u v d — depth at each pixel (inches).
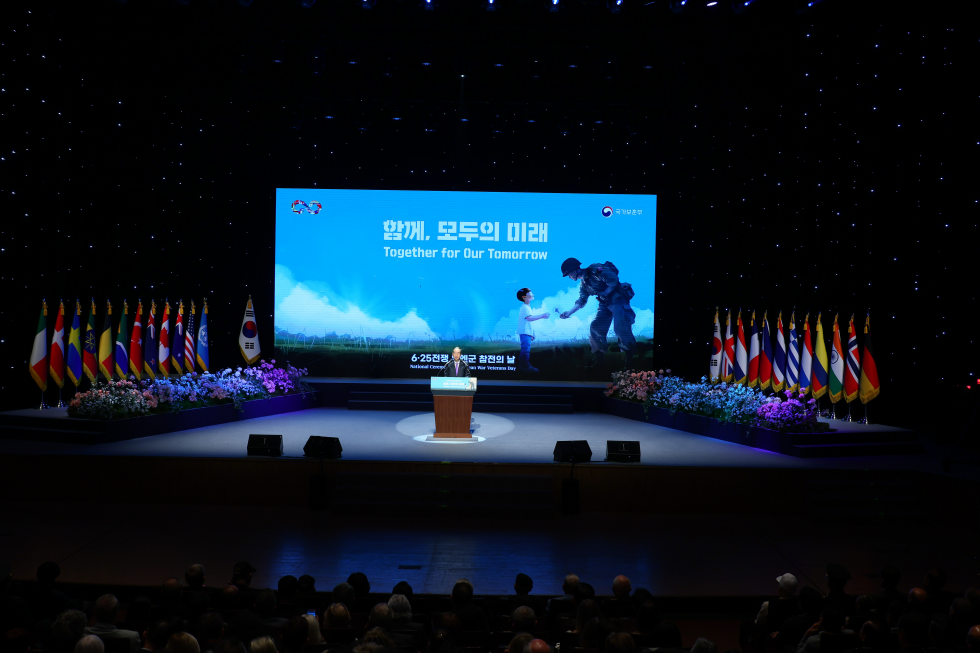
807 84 575.2
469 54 545.3
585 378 735.1
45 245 620.1
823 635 198.2
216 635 189.5
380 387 717.9
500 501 446.9
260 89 621.9
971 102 487.2
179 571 339.9
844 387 572.4
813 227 657.0
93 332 610.2
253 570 267.7
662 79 606.5
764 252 700.7
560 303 735.7
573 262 735.1
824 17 493.0
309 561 359.3
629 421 652.7
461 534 408.8
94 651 163.9
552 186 740.0
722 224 721.6
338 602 217.8
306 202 736.3
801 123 637.9
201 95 616.1
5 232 582.9
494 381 733.3
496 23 509.0
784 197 680.4
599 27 509.7
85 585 320.2
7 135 565.0
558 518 442.6
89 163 645.9
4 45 538.9
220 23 511.5
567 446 458.0
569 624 230.2
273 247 743.7
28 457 457.7
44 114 591.5
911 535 411.2
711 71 577.6
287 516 436.8
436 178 739.4
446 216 735.7
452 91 627.8
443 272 736.3
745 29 508.7
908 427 618.5
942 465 456.4
